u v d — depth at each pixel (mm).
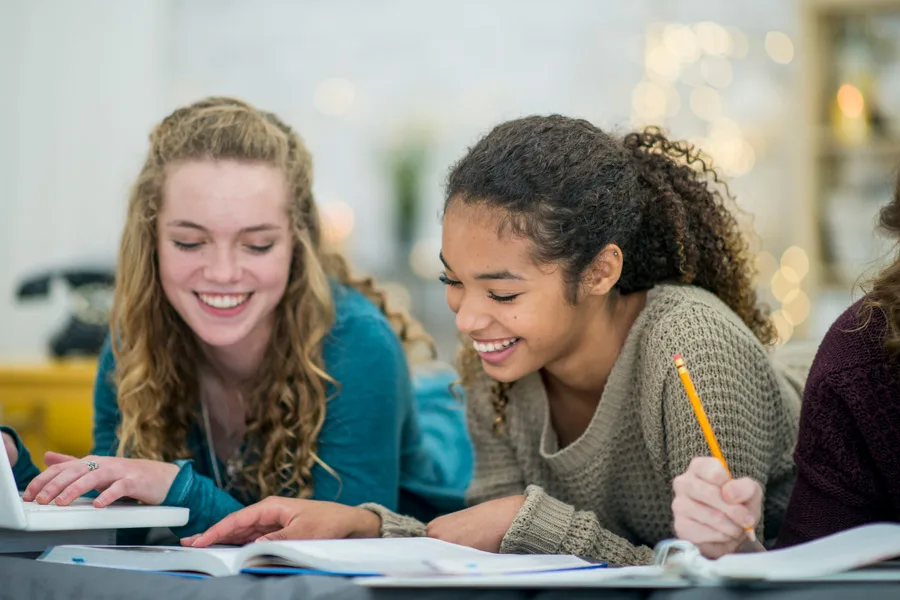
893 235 1125
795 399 1364
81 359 2799
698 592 755
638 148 1301
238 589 801
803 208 2975
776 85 3295
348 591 775
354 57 3668
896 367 1021
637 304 1275
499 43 3562
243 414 1520
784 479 1316
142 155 1625
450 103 3592
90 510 1015
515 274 1092
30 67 3564
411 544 988
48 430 2518
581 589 789
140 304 1447
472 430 1419
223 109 1418
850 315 1075
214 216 1327
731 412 1140
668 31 3369
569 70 3504
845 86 3021
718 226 1319
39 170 3561
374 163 3633
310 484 1419
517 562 912
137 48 3568
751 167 3277
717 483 896
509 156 1111
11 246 3545
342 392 1423
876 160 3010
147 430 1449
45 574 871
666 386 1167
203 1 3738
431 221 3551
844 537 838
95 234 3549
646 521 1300
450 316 3482
